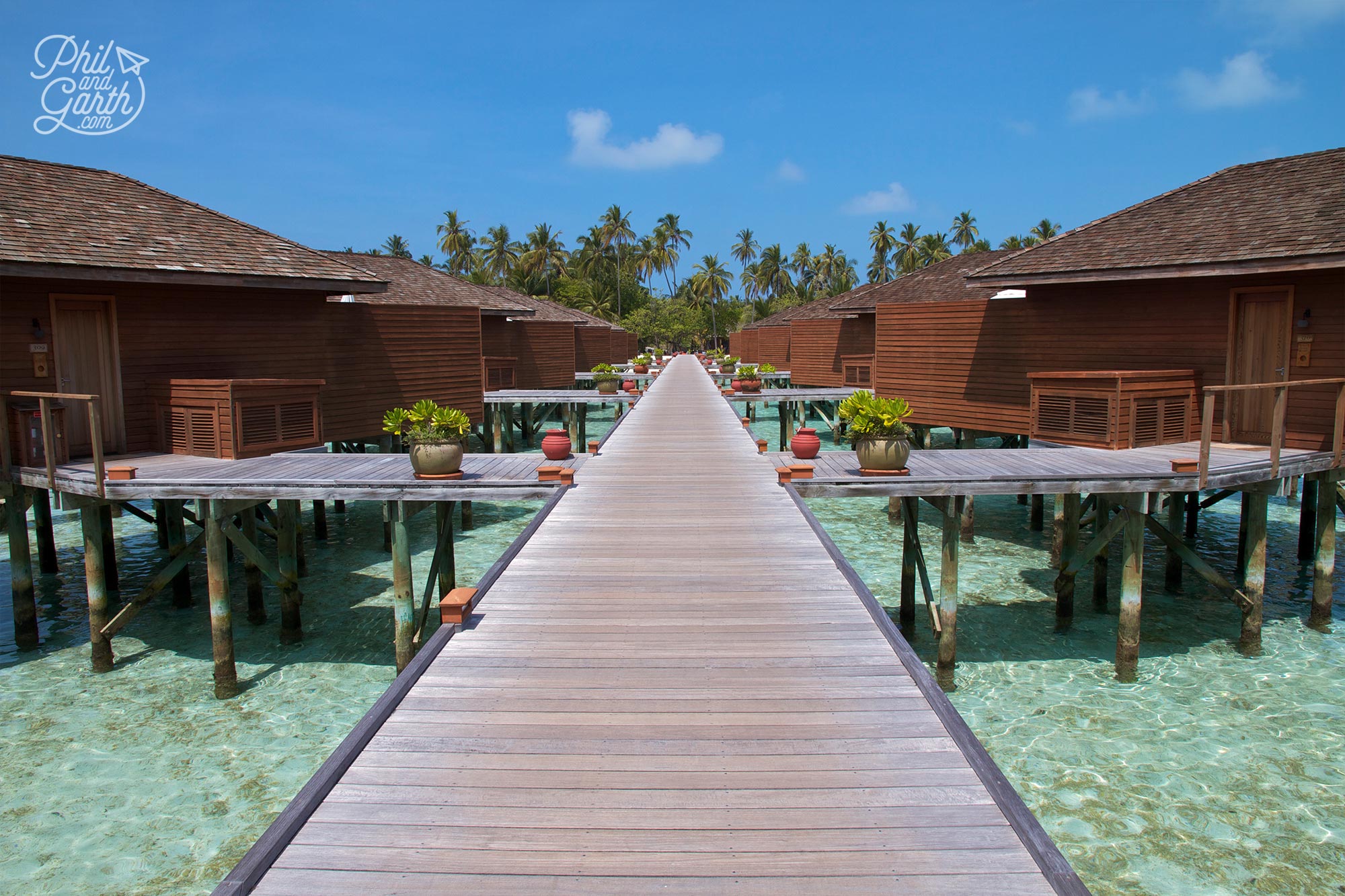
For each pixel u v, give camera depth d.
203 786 7.07
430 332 16.30
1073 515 10.88
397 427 10.36
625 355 52.38
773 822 3.91
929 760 4.45
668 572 7.73
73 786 7.05
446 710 5.03
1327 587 10.25
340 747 4.43
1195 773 7.13
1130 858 6.04
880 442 10.08
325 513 15.34
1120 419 11.25
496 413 24.12
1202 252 11.24
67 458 10.48
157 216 12.37
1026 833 3.70
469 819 3.95
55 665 9.59
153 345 11.82
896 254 97.00
